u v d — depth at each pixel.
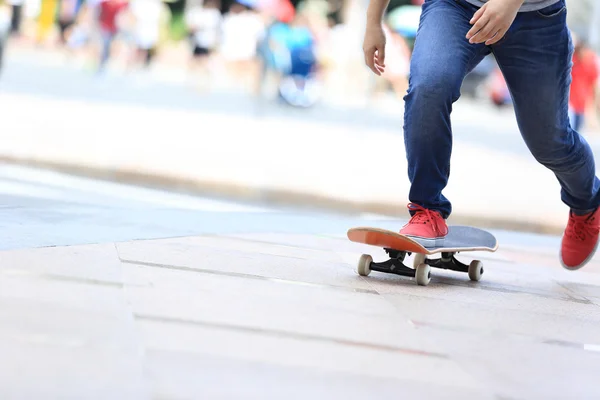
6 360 2.62
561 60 5.18
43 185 8.41
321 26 31.62
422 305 4.33
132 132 16.20
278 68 28.11
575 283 5.81
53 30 34.62
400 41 33.75
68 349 2.81
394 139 20.78
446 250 5.02
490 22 4.70
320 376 2.84
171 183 10.38
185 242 5.57
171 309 3.54
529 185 15.08
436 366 3.15
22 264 4.13
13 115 16.56
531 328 4.11
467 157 18.47
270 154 15.38
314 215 8.26
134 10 30.98
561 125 5.36
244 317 3.55
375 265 5.11
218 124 19.70
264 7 30.09
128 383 2.54
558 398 2.96
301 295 4.20
